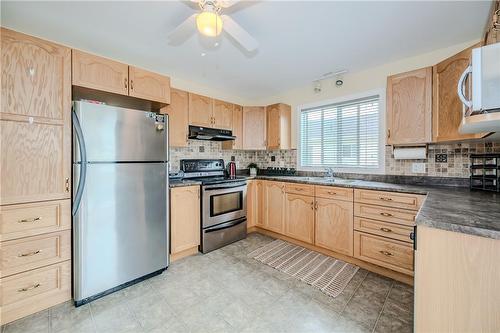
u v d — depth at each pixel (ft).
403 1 5.06
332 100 10.16
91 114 5.59
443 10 5.36
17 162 4.88
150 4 5.17
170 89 8.41
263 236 10.65
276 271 7.23
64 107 5.47
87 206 5.55
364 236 7.29
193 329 4.74
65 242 5.49
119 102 7.76
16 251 4.88
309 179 9.58
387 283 6.54
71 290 5.62
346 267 7.51
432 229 3.00
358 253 7.43
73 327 4.75
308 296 5.90
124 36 6.54
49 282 5.28
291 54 7.71
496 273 2.61
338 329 4.74
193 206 8.48
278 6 5.21
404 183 8.04
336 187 7.99
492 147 6.50
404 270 6.43
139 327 4.79
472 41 6.81
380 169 8.73
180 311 5.31
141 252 6.57
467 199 4.76
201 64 8.52
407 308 5.41
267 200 10.59
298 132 11.59
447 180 7.24
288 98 12.01
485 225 2.74
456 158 7.09
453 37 6.60
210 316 5.14
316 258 8.20
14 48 4.83
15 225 4.86
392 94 7.40
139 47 7.18
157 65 8.60
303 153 11.60
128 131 6.25
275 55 7.79
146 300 5.72
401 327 4.77
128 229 6.29
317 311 5.31
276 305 5.53
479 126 3.27
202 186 8.68
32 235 5.06
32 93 5.04
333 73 9.44
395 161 8.35
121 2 5.09
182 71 9.21
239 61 8.27
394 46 7.14
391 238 6.70
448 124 6.07
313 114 11.18
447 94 6.11
